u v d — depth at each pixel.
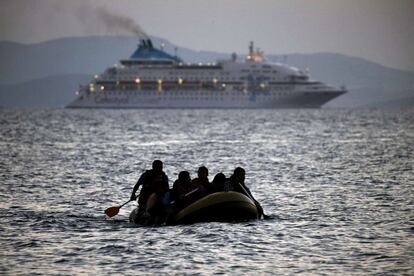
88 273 93.62
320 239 111.88
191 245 107.88
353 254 102.38
